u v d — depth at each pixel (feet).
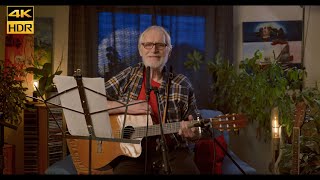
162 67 9.18
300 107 10.02
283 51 13.55
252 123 13.56
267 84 11.80
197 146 10.13
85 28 13.23
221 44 13.80
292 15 13.58
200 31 14.14
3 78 11.09
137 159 8.73
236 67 13.87
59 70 13.26
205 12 14.06
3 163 10.84
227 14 13.79
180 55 13.99
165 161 7.56
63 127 11.59
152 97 9.01
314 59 13.50
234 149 13.85
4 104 11.03
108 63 13.51
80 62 13.14
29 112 11.50
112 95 9.25
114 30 13.56
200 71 13.96
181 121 8.63
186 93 9.21
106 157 8.64
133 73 9.34
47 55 13.16
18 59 12.67
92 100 7.71
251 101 12.23
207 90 13.84
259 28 13.64
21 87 11.41
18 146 12.35
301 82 12.98
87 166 8.76
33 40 12.90
